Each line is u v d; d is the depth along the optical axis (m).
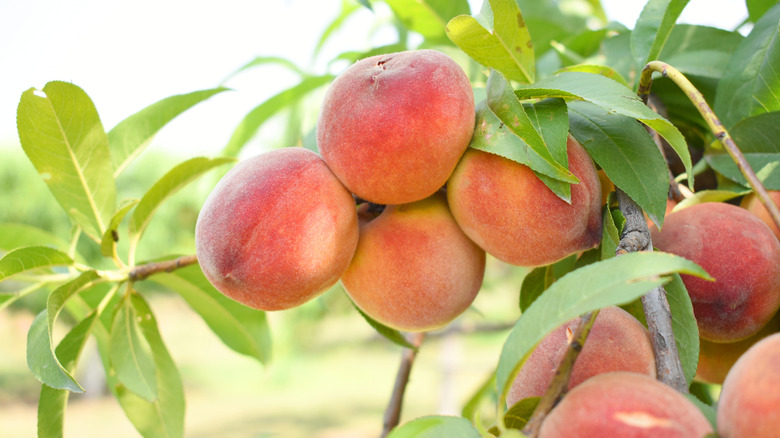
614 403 0.54
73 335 0.70
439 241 0.65
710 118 0.61
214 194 0.64
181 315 6.05
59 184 0.71
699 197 0.67
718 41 0.74
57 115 0.69
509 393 0.62
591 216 0.64
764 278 0.64
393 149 0.62
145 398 0.72
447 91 0.62
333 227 0.63
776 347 0.55
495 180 0.63
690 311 0.62
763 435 0.53
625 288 0.54
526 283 0.71
